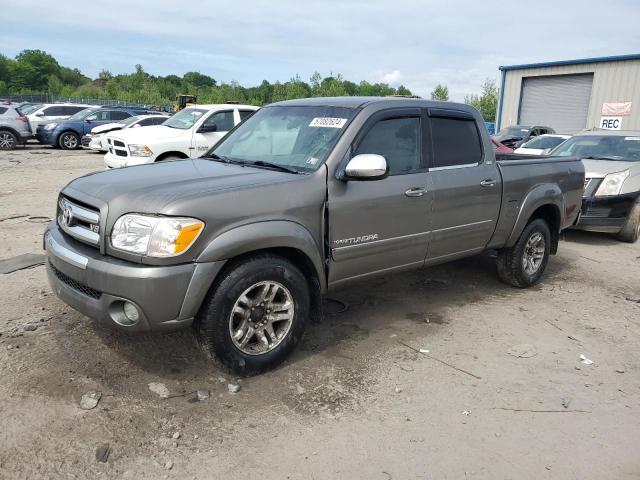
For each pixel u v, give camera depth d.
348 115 4.10
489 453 2.95
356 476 2.72
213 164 4.23
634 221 8.13
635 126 23.64
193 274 3.16
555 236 5.96
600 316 5.04
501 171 5.07
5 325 4.14
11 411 3.08
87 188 3.58
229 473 2.71
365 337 4.33
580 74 25.27
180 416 3.14
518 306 5.20
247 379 3.58
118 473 2.66
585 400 3.54
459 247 4.83
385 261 4.25
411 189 4.25
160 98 73.19
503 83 28.09
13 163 15.63
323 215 3.75
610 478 2.80
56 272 3.61
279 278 3.54
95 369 3.58
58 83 90.62
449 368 3.88
